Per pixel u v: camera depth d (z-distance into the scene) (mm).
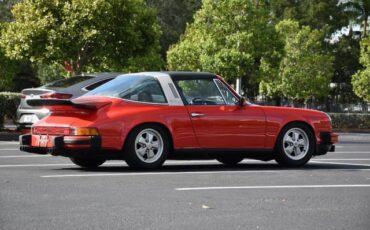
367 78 49594
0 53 47594
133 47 29609
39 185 9266
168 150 11562
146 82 11688
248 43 41094
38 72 57125
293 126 12523
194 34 49000
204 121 11773
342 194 8797
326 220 6992
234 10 41312
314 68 54156
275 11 69562
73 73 29547
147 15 30453
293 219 7012
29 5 28828
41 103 11500
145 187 9195
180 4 71188
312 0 69750
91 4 28156
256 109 12250
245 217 7070
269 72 43219
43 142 11375
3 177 10125
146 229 6406
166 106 11586
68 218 6902
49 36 28172
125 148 11242
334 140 12930
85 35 27953
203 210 7438
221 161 13367
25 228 6406
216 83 12086
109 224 6617
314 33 54219
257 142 12211
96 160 12031
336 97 70438
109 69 33938
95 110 11188
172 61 46531
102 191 8773
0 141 19828
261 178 10438
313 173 11289
